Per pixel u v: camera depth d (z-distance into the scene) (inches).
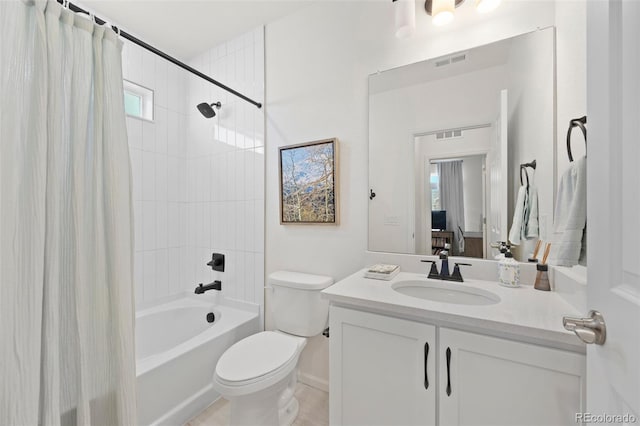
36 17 31.9
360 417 41.9
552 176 45.8
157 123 88.3
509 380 32.2
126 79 80.9
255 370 48.8
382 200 62.6
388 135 61.9
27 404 29.6
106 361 38.2
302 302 63.7
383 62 62.7
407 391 38.5
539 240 47.3
